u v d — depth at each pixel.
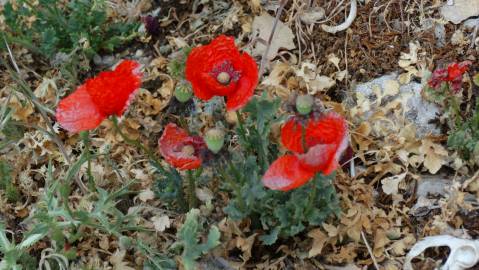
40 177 1.31
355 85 1.32
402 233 1.21
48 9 1.37
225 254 1.20
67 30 1.38
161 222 1.22
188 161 1.12
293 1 1.39
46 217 1.17
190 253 1.13
